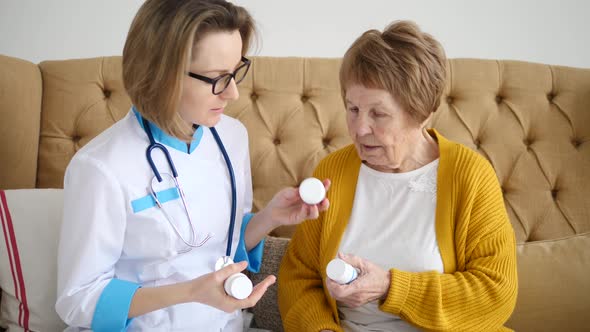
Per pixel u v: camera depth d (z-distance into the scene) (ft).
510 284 3.54
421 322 3.47
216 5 3.00
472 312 3.50
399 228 3.77
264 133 5.54
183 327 3.58
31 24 7.29
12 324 4.18
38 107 5.61
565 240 4.66
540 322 4.26
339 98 5.58
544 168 5.27
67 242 3.23
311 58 5.81
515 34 6.97
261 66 5.74
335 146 5.49
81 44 7.34
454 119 5.45
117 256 3.41
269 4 7.13
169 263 3.52
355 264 3.39
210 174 3.75
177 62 2.94
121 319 3.11
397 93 3.39
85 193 3.20
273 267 4.59
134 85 3.10
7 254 4.19
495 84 5.58
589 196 5.18
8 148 5.28
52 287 4.15
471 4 6.92
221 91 3.17
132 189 3.31
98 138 3.51
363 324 3.82
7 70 5.31
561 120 5.41
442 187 3.78
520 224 5.21
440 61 3.51
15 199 4.34
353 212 3.93
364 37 3.53
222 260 3.38
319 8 7.09
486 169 3.82
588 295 4.28
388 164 3.73
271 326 4.57
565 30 6.90
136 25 3.05
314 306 3.78
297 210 3.78
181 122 3.29
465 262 3.74
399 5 7.00
